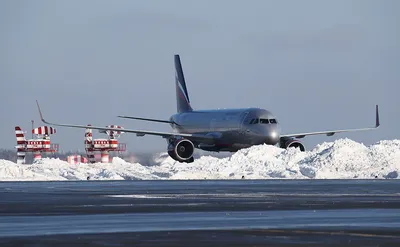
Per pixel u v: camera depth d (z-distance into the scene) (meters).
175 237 73.56
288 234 75.75
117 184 187.12
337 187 167.25
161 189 161.25
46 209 107.44
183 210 104.62
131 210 104.94
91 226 84.25
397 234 75.56
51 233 77.50
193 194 142.12
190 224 86.00
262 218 92.69
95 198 131.25
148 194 142.62
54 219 92.56
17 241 70.81
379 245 67.19
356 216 94.88
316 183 188.12
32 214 99.50
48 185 183.25
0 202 121.81
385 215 96.19
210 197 132.75
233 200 124.50
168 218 93.06
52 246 67.19
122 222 88.50
